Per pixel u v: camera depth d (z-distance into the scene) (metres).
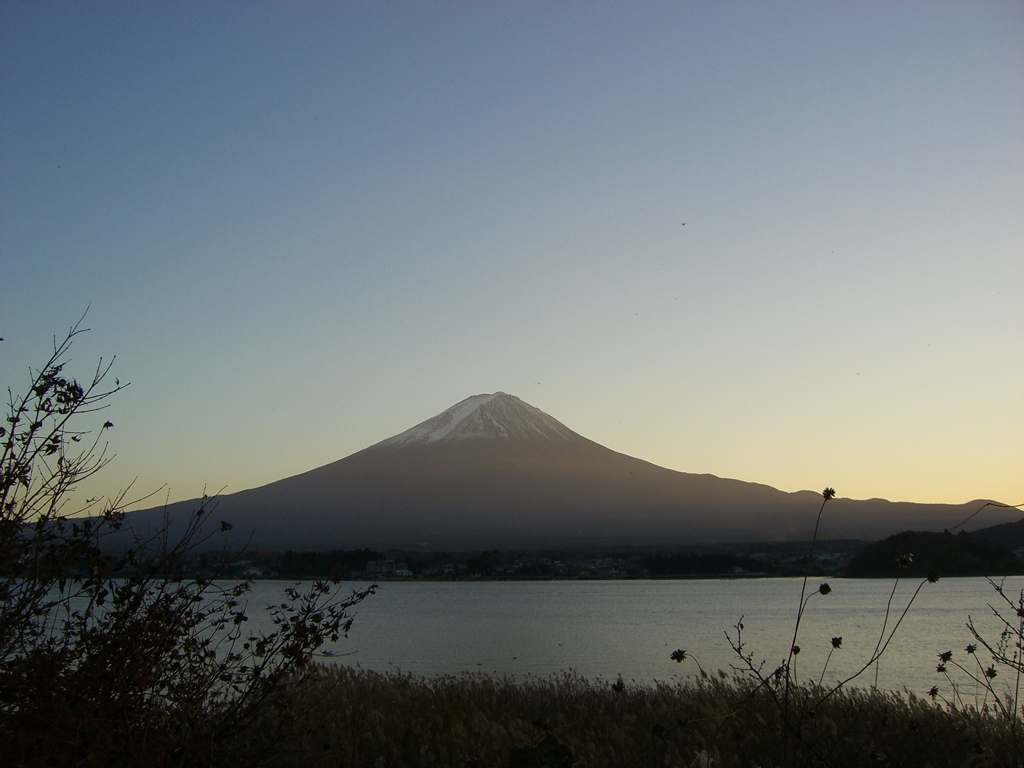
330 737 8.91
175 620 6.82
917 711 10.27
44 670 6.09
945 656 7.77
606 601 81.19
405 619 54.72
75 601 6.98
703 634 38.81
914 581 84.56
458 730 9.80
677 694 13.08
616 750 9.17
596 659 28.39
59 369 6.82
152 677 6.67
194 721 6.75
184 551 6.97
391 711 11.32
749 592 90.56
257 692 7.29
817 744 8.02
